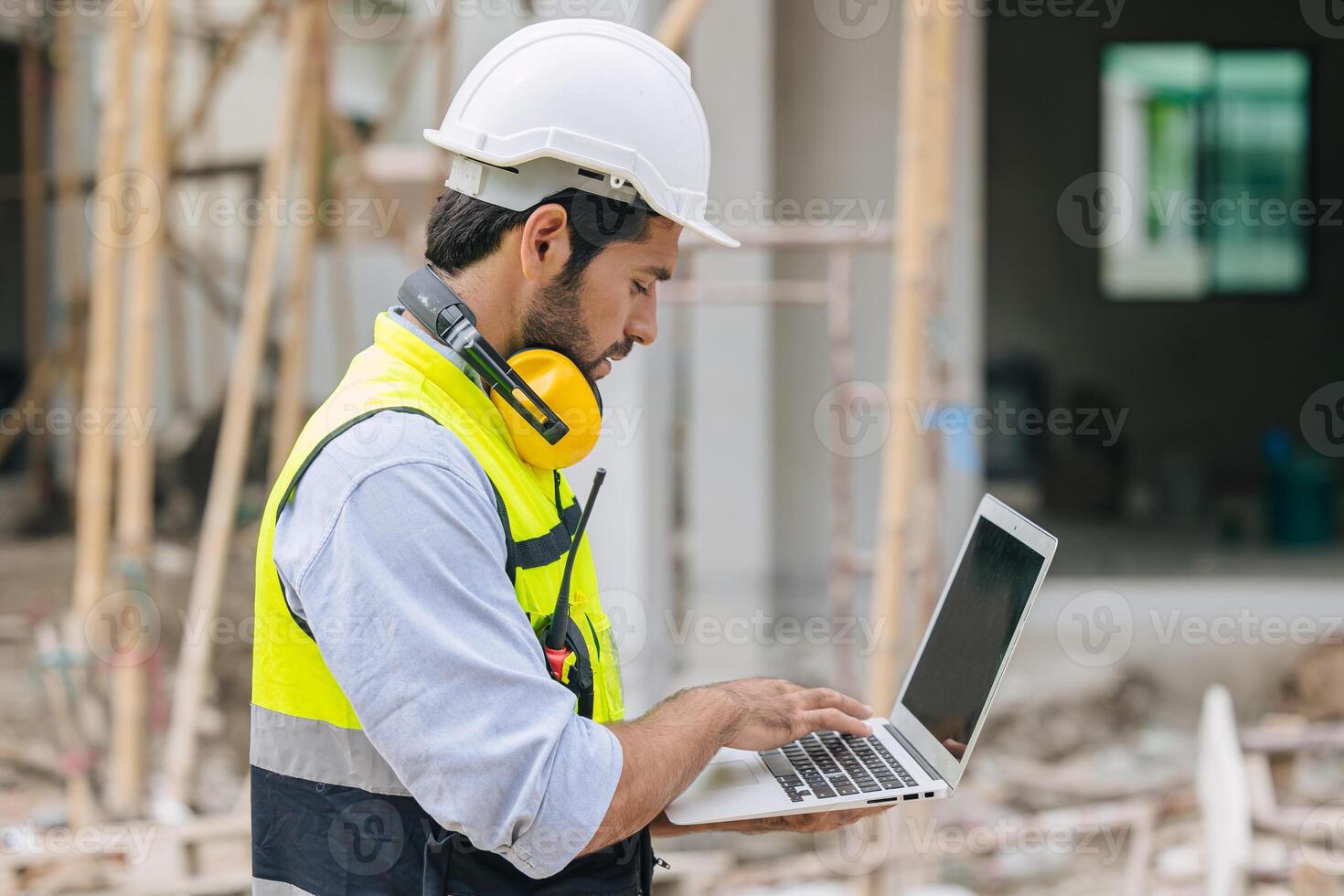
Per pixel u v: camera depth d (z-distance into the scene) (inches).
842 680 190.4
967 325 256.5
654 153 58.2
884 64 251.9
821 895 157.2
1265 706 235.6
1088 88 395.5
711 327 236.5
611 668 66.3
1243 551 321.1
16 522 354.3
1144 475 414.6
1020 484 389.4
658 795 55.6
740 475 238.5
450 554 52.3
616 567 203.8
